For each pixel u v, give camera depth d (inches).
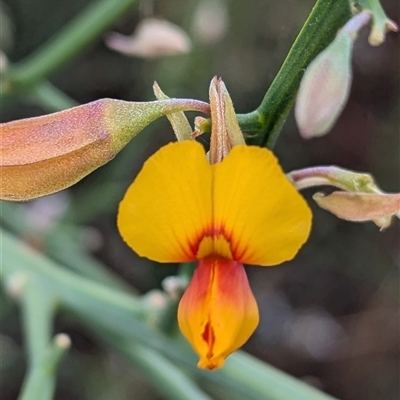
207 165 3.5
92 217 9.5
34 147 3.7
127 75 10.2
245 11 9.8
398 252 10.6
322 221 10.5
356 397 10.7
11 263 5.1
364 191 3.9
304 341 10.8
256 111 3.8
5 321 10.0
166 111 3.6
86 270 7.0
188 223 3.6
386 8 10.7
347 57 3.7
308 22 3.7
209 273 3.7
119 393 9.7
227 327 3.6
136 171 10.0
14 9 10.3
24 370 9.9
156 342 4.8
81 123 3.7
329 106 3.7
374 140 10.7
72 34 5.8
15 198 3.7
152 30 5.6
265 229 3.6
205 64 9.8
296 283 11.0
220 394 8.2
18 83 6.0
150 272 10.3
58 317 10.1
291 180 3.9
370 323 10.8
